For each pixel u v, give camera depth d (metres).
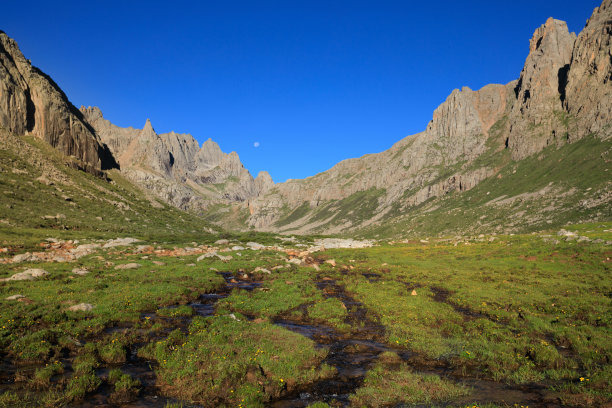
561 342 19.98
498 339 20.61
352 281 41.12
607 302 27.53
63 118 137.12
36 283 30.09
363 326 24.00
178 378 14.76
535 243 56.22
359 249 84.50
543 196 167.62
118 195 125.38
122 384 13.67
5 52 132.25
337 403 13.41
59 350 16.62
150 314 24.98
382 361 17.69
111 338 18.92
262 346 18.75
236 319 23.97
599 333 20.55
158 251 62.91
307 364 17.11
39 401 12.19
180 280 36.44
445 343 20.05
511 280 38.81
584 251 46.03
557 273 41.12
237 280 41.78
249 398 13.08
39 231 62.50
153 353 17.42
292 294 33.12
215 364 16.06
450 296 32.50
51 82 163.00
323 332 22.66
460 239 91.38
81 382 13.53
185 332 21.09
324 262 58.72
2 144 102.81
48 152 120.62
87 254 50.94
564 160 192.50
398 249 80.31
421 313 26.33
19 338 17.53
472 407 12.46
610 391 13.32
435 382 14.89
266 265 52.69
